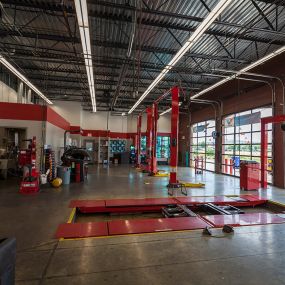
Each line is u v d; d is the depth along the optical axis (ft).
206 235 11.03
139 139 46.91
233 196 20.67
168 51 24.44
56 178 24.39
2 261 4.10
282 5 16.60
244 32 18.89
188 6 17.06
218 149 40.68
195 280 7.15
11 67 23.31
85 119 61.16
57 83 41.32
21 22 20.80
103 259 8.45
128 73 33.30
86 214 16.89
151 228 11.84
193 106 51.06
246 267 8.03
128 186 25.16
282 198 20.08
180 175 36.96
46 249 9.22
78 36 22.65
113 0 16.61
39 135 26.61
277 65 26.89
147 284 6.91
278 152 27.12
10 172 28.17
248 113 33.99
